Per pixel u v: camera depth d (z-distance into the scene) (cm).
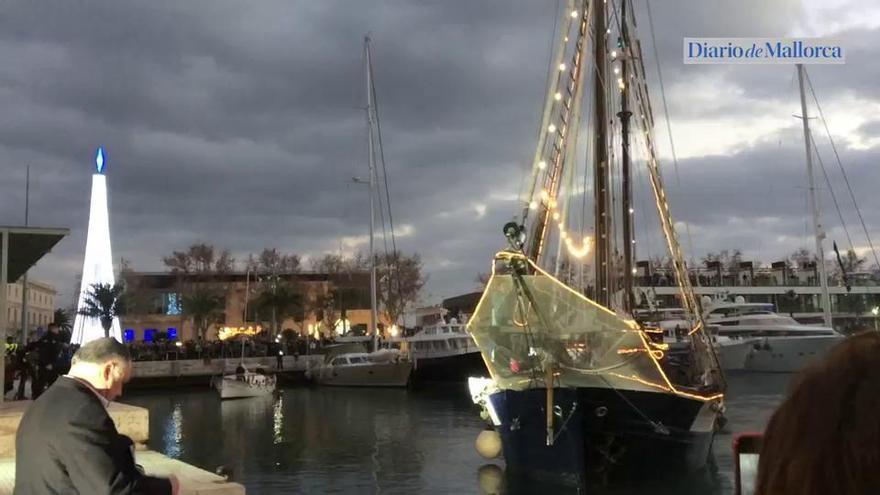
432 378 5369
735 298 6103
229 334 9088
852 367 150
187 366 6219
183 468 915
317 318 9038
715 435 2206
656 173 2184
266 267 9612
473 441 2689
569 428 1617
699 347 2141
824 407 148
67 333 1894
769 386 4072
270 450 2638
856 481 140
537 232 1984
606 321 1633
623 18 2223
